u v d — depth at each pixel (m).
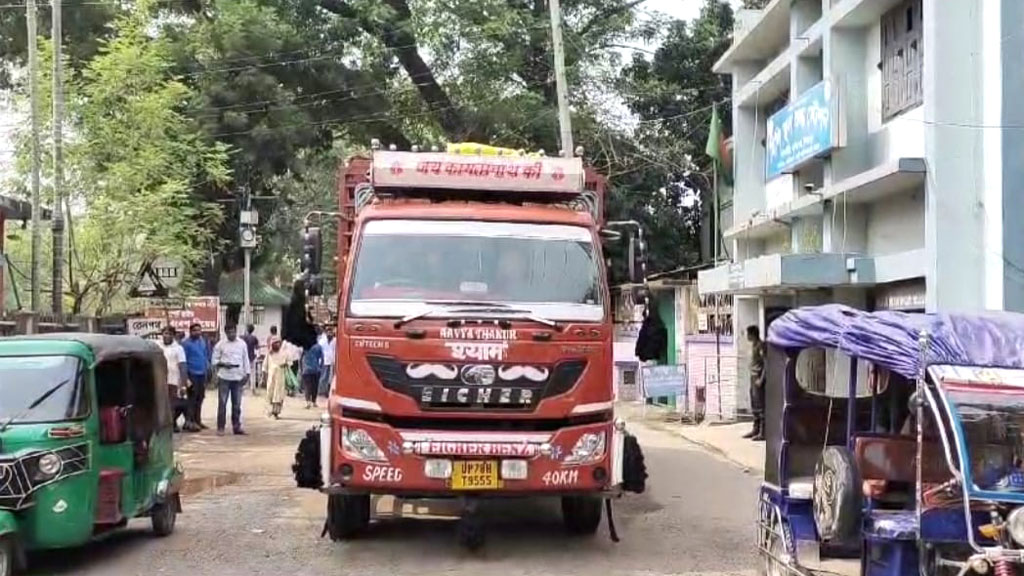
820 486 6.80
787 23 22.00
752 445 17.75
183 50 29.88
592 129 32.03
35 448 8.03
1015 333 6.55
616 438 8.89
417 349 8.65
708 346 23.25
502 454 8.61
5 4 29.44
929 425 6.26
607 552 9.41
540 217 9.34
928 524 5.96
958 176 14.62
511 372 8.66
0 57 30.00
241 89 30.17
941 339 6.34
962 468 5.90
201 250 23.92
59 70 18.45
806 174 19.77
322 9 32.12
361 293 8.88
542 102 31.97
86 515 8.34
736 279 19.72
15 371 8.54
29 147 20.12
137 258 20.55
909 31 16.11
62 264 18.83
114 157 20.61
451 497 8.91
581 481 8.72
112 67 20.72
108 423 8.82
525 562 8.95
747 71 24.75
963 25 14.69
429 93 32.78
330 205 36.38
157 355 10.06
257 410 24.36
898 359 6.38
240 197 31.23
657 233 33.59
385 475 8.60
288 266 45.66
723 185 29.77
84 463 8.32
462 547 9.47
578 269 9.14
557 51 20.56
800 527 7.48
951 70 14.66
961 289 14.48
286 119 30.34
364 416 8.70
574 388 8.76
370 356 8.70
